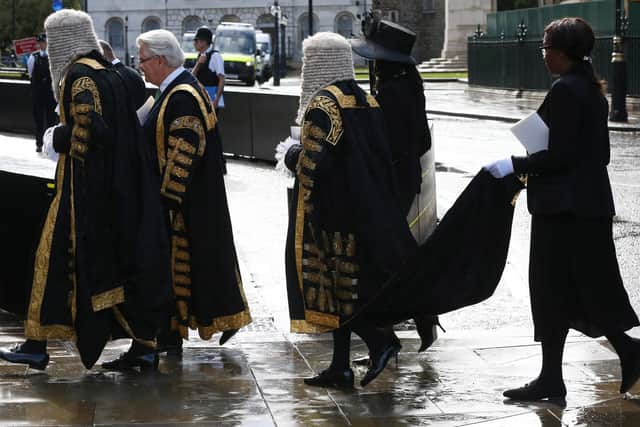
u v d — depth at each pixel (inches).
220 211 657.6
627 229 1146.0
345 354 606.9
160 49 644.7
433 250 578.9
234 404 569.3
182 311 660.7
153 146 645.9
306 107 595.8
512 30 4114.2
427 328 642.8
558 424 532.1
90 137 601.6
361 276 587.2
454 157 1872.5
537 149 557.9
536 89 3801.7
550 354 573.6
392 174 586.2
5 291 755.4
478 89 4293.8
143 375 630.5
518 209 1299.2
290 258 603.2
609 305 566.3
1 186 745.0
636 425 529.3
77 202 608.4
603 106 557.9
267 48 6658.5
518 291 896.3
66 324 614.2
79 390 595.5
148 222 618.2
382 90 615.2
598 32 3395.7
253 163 1788.9
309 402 573.0
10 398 577.9
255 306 835.4
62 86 612.4
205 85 1599.4
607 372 627.8
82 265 608.1
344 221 586.2
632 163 1722.4
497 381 613.0
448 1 5925.2
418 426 530.9
